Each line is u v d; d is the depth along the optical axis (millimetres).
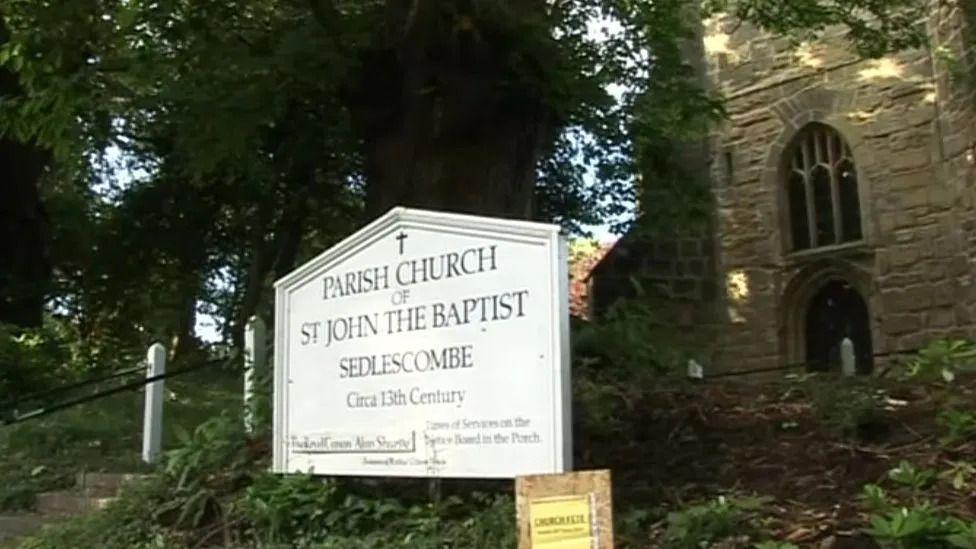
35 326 15656
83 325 19672
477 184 9539
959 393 5309
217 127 9336
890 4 13672
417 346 4766
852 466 4504
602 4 12195
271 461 5574
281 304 5473
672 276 17172
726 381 7402
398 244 4938
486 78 9281
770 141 17031
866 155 15734
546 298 4301
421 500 4918
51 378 12555
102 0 8359
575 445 5273
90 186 18328
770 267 16766
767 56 17156
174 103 9812
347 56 9516
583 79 10109
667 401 6039
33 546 5723
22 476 7203
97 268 18234
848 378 6934
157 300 19844
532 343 4316
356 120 10148
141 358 19391
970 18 13391
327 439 5090
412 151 9648
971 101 13680
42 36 8055
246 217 17734
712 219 17500
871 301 15414
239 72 9336
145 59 9039
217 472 5691
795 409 5660
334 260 5238
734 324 16984
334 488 5004
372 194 10031
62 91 8086
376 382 4918
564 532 2668
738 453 4980
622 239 17094
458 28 8938
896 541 3301
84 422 8578
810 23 13422
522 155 9883
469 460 4465
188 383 10344
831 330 16219
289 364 5359
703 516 3879
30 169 15688
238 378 10758
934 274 14703
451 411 4570
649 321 9000
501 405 4387
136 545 5227
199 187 15555
